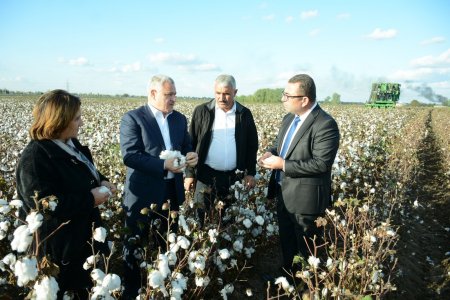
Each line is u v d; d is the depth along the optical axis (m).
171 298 2.11
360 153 7.39
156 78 3.04
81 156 2.47
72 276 2.32
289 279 3.54
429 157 12.83
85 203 2.23
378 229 2.93
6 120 15.15
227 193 3.96
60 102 2.17
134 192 3.04
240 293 3.52
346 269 2.78
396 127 17.48
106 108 26.20
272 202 4.59
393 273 3.87
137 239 2.87
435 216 6.54
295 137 3.21
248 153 4.06
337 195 5.41
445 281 4.09
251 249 3.50
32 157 2.11
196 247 2.87
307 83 3.07
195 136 4.00
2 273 2.52
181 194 3.28
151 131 3.04
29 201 2.08
